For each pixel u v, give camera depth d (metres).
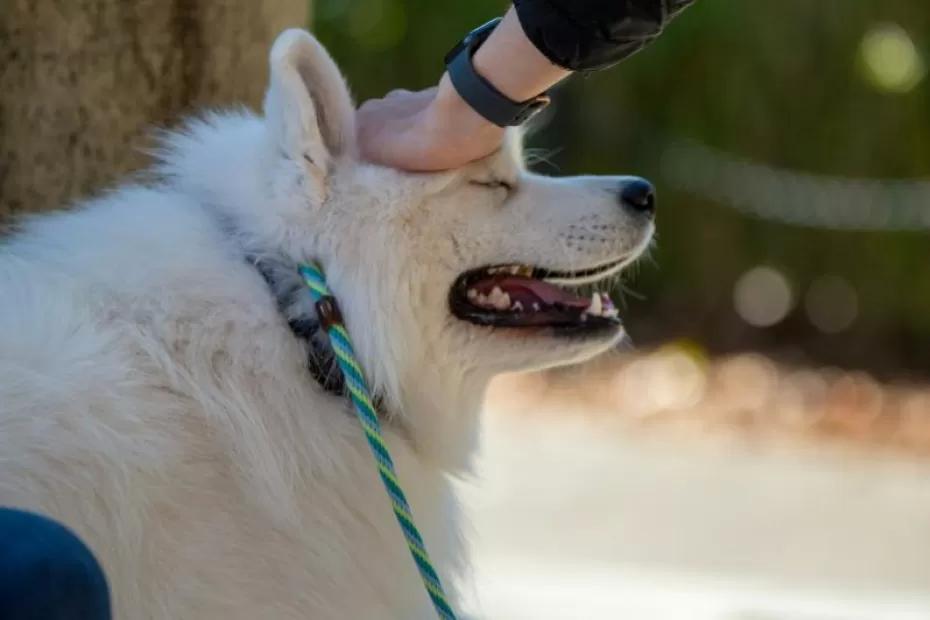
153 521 3.23
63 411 3.18
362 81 14.55
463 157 3.72
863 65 13.82
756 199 13.88
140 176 4.39
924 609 7.01
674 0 3.40
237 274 3.65
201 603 3.28
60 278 3.52
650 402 11.83
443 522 4.04
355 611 3.61
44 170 4.82
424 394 3.93
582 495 9.02
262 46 5.21
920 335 13.84
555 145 14.32
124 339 3.43
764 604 7.00
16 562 2.32
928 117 13.86
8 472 3.05
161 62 4.95
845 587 7.36
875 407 11.98
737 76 13.94
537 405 11.60
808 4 13.73
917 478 9.72
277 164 3.68
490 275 4.04
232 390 3.47
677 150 14.12
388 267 3.74
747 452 10.36
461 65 3.57
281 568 3.44
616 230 4.08
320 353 3.69
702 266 14.16
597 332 4.10
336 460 3.62
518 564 7.57
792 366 13.30
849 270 13.88
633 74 14.08
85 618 2.38
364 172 3.73
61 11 4.74
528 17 3.40
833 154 14.00
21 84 4.77
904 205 13.57
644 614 6.82
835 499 9.11
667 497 9.05
